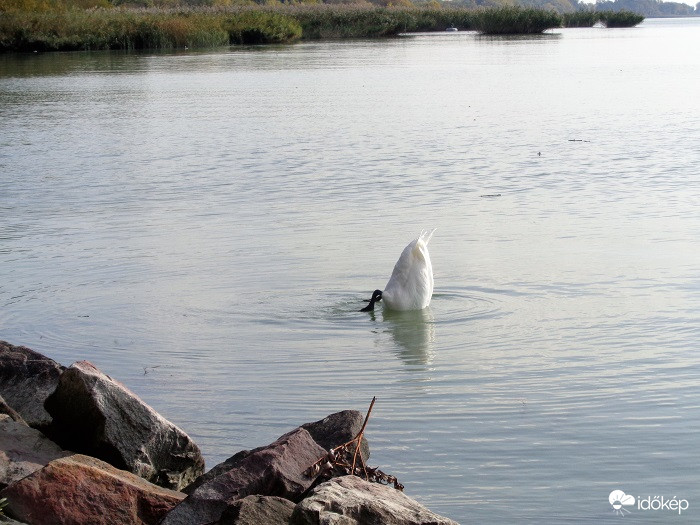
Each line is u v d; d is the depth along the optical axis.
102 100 42.75
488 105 38.94
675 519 7.21
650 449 8.39
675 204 19.12
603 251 15.49
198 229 17.66
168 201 20.50
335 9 109.81
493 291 13.46
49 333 11.90
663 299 12.88
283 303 13.00
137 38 82.25
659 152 25.88
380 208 19.34
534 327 11.85
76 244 16.64
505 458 8.26
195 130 32.38
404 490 7.73
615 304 12.72
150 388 10.05
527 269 14.50
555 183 21.83
